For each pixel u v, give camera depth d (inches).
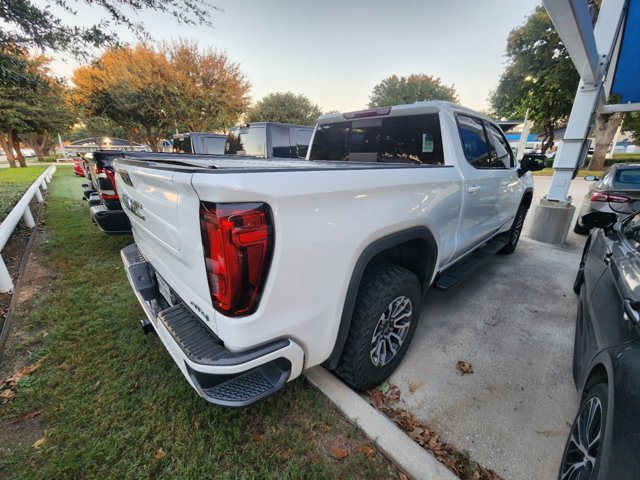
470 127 106.1
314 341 56.3
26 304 113.5
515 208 158.7
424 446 62.3
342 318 60.3
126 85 636.1
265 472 55.6
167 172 48.2
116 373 79.2
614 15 167.8
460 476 56.6
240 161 87.9
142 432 63.1
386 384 79.0
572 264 167.9
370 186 58.3
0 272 119.1
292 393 73.2
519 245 204.2
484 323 108.3
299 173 46.9
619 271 62.2
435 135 95.8
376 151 114.0
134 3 176.7
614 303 57.8
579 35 126.0
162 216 56.6
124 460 57.6
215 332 49.2
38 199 314.7
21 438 62.2
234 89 717.9
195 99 681.6
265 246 44.1
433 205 79.3
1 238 131.1
